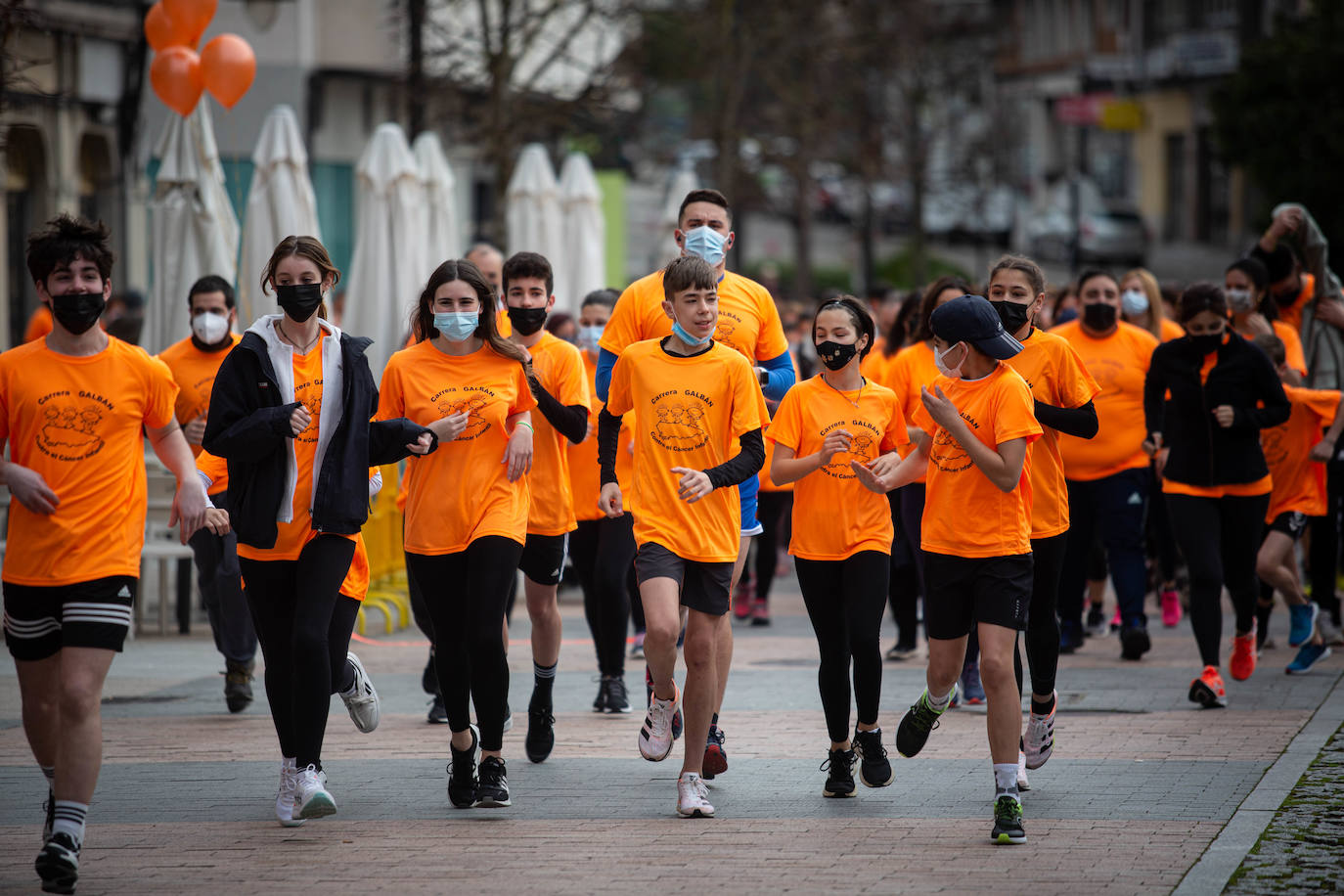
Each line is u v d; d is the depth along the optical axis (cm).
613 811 2258
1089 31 19725
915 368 3197
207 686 3306
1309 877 1880
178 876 1936
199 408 3103
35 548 1961
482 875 1931
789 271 15800
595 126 8112
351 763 2580
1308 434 3369
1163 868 1942
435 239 4825
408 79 6556
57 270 1964
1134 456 3500
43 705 2017
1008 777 2086
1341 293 3744
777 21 10256
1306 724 2797
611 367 2528
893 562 3606
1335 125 8050
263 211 4250
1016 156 16450
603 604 2970
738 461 2175
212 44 4141
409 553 2300
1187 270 16462
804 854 2023
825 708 2339
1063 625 3606
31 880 1928
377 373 4475
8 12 3747
